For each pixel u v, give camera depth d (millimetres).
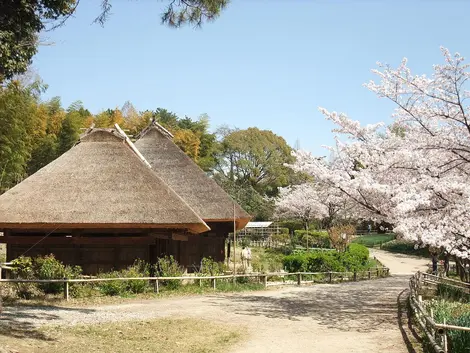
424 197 11289
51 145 44344
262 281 21328
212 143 62938
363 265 31828
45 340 8758
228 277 19719
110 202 17734
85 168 19109
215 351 8891
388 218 13312
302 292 19375
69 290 15516
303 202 45312
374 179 13016
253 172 62031
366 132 14125
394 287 21953
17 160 34656
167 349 8836
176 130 58688
